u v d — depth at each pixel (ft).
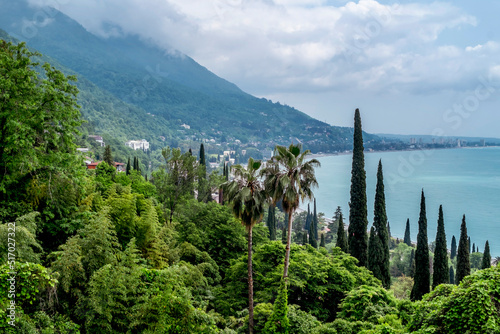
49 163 76.02
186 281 93.71
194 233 133.18
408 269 310.04
